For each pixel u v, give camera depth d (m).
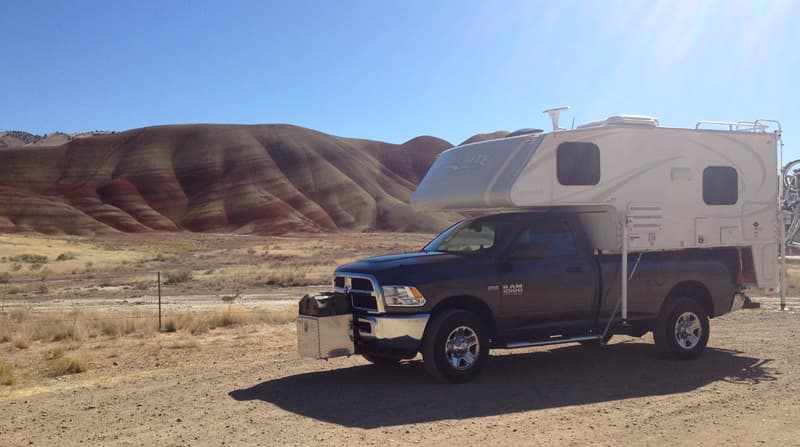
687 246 10.12
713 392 8.10
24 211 122.19
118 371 10.11
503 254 8.99
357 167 161.50
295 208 142.75
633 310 9.83
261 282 30.91
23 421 7.22
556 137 9.12
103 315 17.19
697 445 6.07
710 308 10.61
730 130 10.66
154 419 7.17
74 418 7.30
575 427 6.65
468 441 6.23
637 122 9.77
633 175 9.67
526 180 8.95
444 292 8.52
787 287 23.47
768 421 6.82
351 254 59.62
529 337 9.32
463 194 9.55
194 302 22.61
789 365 9.70
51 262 48.22
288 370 9.77
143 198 142.12
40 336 13.88
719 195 10.47
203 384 8.88
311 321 8.59
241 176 148.75
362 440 6.30
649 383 8.64
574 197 9.23
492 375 9.16
